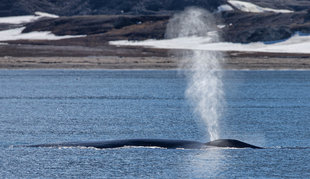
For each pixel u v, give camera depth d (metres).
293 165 128.88
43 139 168.50
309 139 166.12
